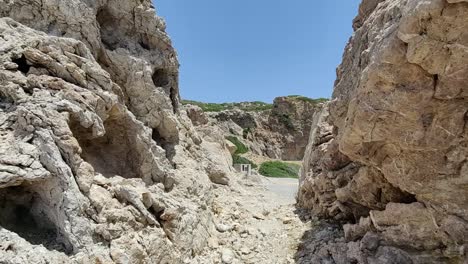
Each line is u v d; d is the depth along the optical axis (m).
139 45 11.70
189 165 11.84
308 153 14.38
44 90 7.54
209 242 9.59
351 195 9.59
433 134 6.45
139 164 9.50
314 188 11.82
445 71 5.72
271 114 59.00
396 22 6.17
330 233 10.11
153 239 7.40
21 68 8.19
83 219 6.53
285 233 10.78
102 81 8.77
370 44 7.62
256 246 9.84
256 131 55.78
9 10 8.96
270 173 34.41
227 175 15.24
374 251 7.82
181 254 8.16
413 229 7.30
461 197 6.60
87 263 6.15
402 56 5.99
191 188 10.59
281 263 9.07
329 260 8.71
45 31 9.18
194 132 14.78
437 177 6.77
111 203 7.35
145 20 11.73
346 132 7.64
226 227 10.62
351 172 9.95
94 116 7.84
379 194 8.77
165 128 11.67
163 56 12.30
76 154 7.03
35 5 9.16
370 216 8.26
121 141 9.62
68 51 8.63
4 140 6.76
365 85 6.78
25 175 6.29
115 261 6.44
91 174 7.21
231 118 56.12
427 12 5.26
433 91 6.06
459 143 6.36
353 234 8.88
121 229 7.01
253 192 15.93
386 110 6.64
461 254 6.63
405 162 7.10
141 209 7.62
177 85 13.74
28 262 5.63
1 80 7.59
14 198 6.89
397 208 7.51
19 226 6.88
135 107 10.90
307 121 58.06
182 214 8.87
